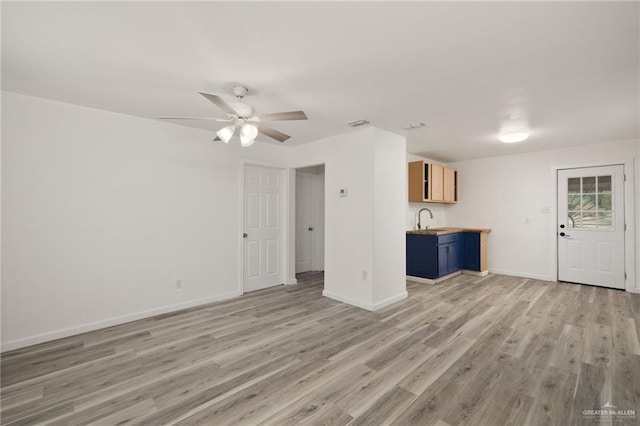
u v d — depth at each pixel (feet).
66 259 9.41
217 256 12.99
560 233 16.07
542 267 16.57
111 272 10.25
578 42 5.98
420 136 13.34
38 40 5.93
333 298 13.25
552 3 4.84
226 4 4.89
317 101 9.14
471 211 19.22
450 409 5.96
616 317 10.86
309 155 14.64
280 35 5.78
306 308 12.00
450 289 14.71
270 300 13.07
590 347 8.53
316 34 5.75
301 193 19.17
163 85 8.05
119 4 4.88
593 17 5.18
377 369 7.43
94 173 9.93
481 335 9.38
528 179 16.98
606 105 9.43
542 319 10.71
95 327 9.88
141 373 7.27
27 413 5.87
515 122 11.20
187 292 12.07
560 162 15.89
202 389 6.63
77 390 6.60
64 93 8.64
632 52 6.33
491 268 18.45
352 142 12.57
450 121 11.11
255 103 9.27
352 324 10.32
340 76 7.51
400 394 6.43
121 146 10.46
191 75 7.47
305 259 19.40
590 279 15.21
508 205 17.71
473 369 7.41
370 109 9.84
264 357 8.04
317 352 8.30
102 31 5.64
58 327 9.24
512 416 5.74
